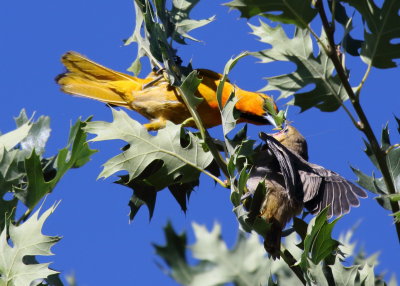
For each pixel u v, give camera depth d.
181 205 8.62
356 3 7.10
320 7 6.79
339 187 8.54
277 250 7.44
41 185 7.60
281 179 8.97
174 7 8.49
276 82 7.57
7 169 7.62
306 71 7.50
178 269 6.16
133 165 8.06
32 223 6.73
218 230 6.77
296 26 7.44
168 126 8.27
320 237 6.68
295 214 9.09
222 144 8.70
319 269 6.65
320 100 7.50
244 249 6.81
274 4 6.95
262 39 7.62
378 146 6.90
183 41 8.34
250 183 8.95
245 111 9.80
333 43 6.78
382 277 6.87
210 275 6.28
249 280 6.64
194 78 7.94
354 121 7.00
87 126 8.04
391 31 7.05
